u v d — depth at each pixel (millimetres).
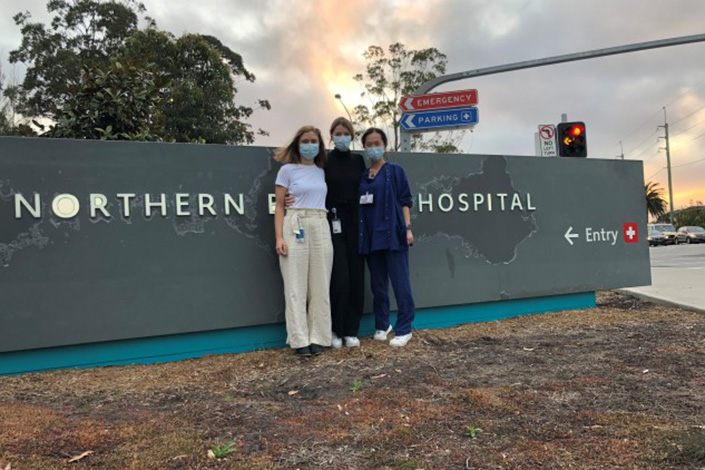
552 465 2824
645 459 2848
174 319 4949
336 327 5188
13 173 4480
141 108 7121
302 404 3746
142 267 4855
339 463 2877
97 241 4715
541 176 6969
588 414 3484
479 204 6516
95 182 4727
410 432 3248
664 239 41750
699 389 3945
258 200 5312
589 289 7258
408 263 5570
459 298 6328
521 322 6469
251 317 5242
